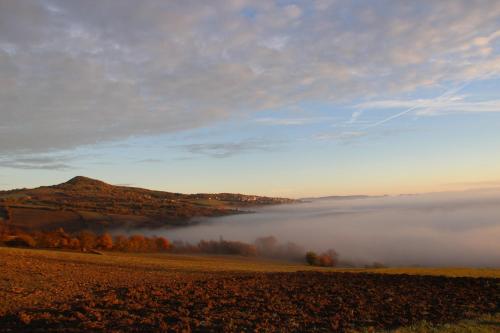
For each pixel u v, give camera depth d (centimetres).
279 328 1977
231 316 2238
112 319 2162
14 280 3372
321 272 4825
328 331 1909
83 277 3812
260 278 4100
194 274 4466
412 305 2566
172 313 2306
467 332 1605
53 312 2341
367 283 3659
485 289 3200
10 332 1939
